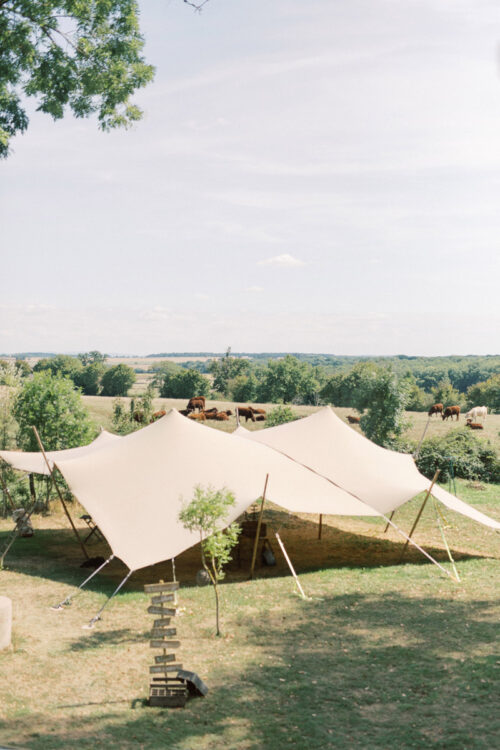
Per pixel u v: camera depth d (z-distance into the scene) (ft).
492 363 455.22
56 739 21.15
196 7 31.55
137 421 90.33
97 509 42.50
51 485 67.10
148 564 38.29
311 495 46.42
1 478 62.18
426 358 499.10
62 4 54.44
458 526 61.11
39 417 68.80
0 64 55.47
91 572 44.24
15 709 23.45
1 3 52.47
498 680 25.34
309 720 22.71
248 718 23.03
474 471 88.89
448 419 199.93
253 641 31.17
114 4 56.29
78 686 25.89
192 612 35.70
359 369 255.09
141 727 22.27
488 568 45.21
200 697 24.93
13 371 85.25
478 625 32.58
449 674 26.30
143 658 29.12
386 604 36.76
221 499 32.99
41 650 29.68
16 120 60.75
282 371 373.20
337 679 26.35
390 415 95.76
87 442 70.44
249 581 42.24
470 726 21.71
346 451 55.11
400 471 53.88
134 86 58.65
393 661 28.07
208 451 48.03
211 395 431.84
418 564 46.73
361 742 20.94
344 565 46.50
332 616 34.68
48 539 54.19
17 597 38.06
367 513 45.83
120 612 35.81
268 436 59.62
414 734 21.34
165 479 44.78
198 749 20.62
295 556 49.60
